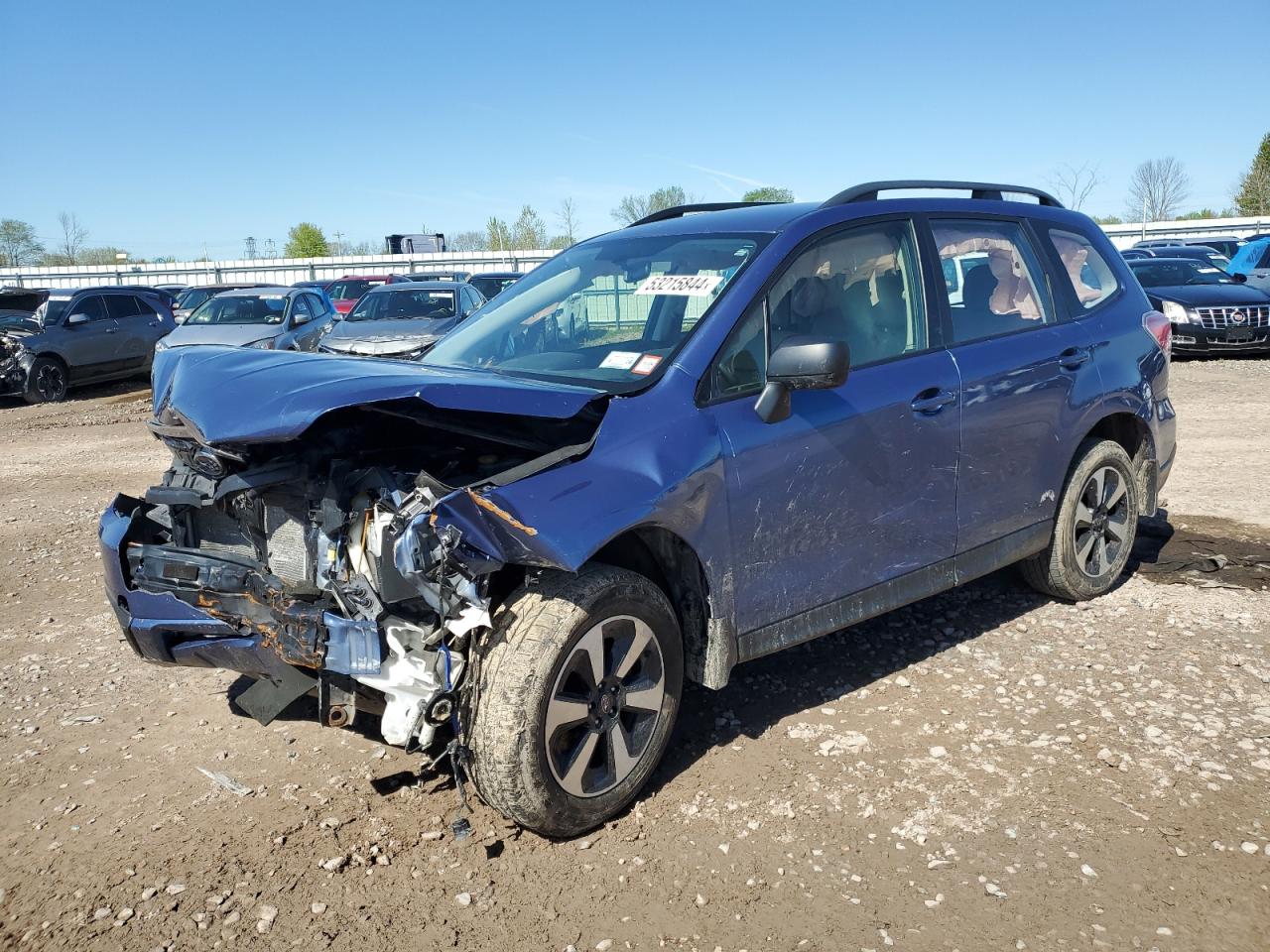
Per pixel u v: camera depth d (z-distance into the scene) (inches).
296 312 664.4
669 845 119.7
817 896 109.2
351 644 115.3
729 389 134.9
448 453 127.3
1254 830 118.3
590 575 120.3
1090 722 146.5
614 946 102.4
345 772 139.5
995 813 123.7
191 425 118.0
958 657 171.2
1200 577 208.2
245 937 105.2
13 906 111.3
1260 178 1875.0
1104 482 194.4
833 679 164.1
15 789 137.6
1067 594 193.8
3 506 327.9
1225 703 151.3
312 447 121.0
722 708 154.8
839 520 145.2
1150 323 203.3
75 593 227.8
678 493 123.7
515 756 112.3
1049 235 190.5
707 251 152.3
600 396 125.1
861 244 156.6
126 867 118.0
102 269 1923.0
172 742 150.4
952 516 162.4
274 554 124.3
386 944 103.7
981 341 167.8
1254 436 353.4
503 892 111.9
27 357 649.6
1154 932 101.7
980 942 101.1
